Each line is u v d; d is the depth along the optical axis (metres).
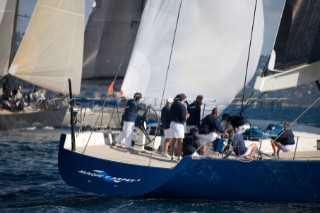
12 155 76.56
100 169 47.72
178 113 49.53
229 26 59.84
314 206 48.41
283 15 56.59
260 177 47.44
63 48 110.44
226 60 60.00
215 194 47.72
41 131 110.38
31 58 109.56
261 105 64.94
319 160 47.41
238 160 47.00
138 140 54.78
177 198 48.06
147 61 59.56
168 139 51.00
